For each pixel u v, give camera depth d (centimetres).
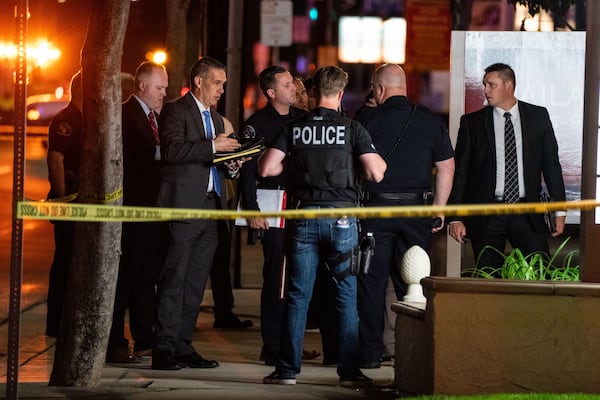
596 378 1555
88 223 1672
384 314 2070
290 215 1523
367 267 1777
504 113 2050
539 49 2222
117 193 1666
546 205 1508
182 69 3062
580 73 2222
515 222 2053
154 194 2102
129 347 2236
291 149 1788
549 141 2058
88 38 1653
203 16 3453
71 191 2234
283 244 1859
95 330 1689
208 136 1973
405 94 1991
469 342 1558
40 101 8731
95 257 1677
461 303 1557
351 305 1795
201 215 1528
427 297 1585
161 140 1944
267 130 2050
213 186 1973
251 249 3766
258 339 2352
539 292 1549
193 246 1980
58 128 2227
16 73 1414
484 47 2223
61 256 2305
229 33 3055
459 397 1526
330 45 10162
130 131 2100
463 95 2228
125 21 1652
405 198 1961
